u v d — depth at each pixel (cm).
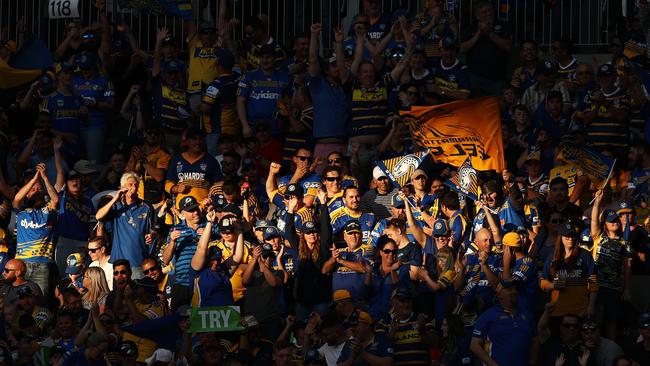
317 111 8088
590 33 8975
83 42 8931
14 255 7875
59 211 7744
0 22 9400
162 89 8581
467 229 7388
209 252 6969
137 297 6969
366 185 7969
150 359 6562
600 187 7562
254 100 8388
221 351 6575
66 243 7762
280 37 9162
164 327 6638
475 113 7606
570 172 7619
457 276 6938
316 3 9150
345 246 7362
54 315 7188
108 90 8719
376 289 6988
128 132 8769
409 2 9019
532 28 9000
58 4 8600
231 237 7169
